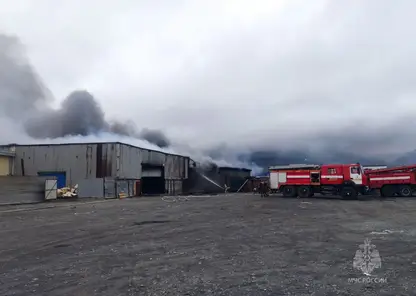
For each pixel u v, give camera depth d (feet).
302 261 24.40
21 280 20.39
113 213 63.36
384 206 71.56
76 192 126.41
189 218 53.21
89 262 24.76
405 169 105.81
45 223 48.88
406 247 28.76
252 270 22.09
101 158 130.52
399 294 17.22
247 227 42.24
